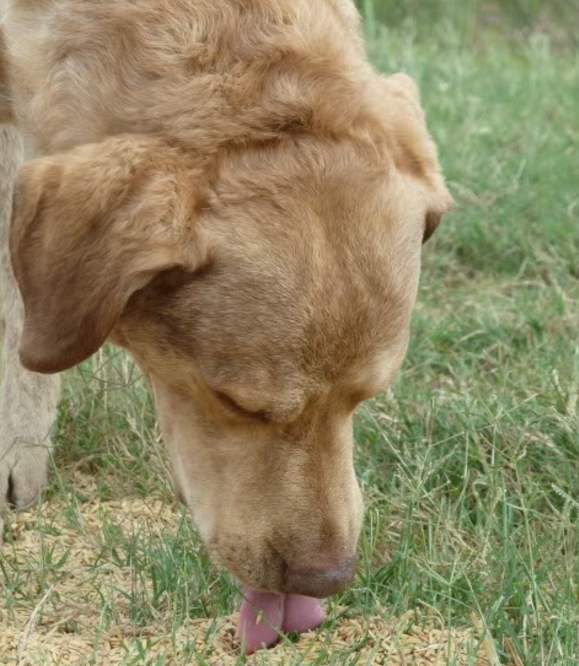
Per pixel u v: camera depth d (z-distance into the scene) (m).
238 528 5.04
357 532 5.04
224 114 4.92
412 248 5.00
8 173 6.52
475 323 8.29
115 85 5.04
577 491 6.44
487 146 10.83
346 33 5.42
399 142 5.26
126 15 5.11
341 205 4.82
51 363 4.75
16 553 6.02
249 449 5.01
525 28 15.22
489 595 5.56
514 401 7.08
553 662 5.13
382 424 6.91
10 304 6.50
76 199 4.63
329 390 4.85
